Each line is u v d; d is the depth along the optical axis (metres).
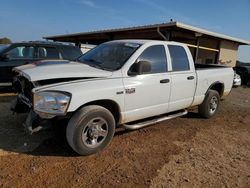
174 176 3.77
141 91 4.74
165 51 5.36
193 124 6.48
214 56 19.05
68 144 4.15
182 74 5.66
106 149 4.50
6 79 8.48
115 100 4.36
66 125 4.18
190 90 5.95
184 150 4.75
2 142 4.46
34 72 4.13
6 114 6.00
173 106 5.60
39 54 8.87
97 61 5.01
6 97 7.89
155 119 5.38
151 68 5.02
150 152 4.54
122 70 4.55
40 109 3.85
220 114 7.85
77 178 3.51
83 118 3.98
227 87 7.38
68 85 3.96
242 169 4.16
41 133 4.97
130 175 3.70
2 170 3.56
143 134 5.43
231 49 20.66
